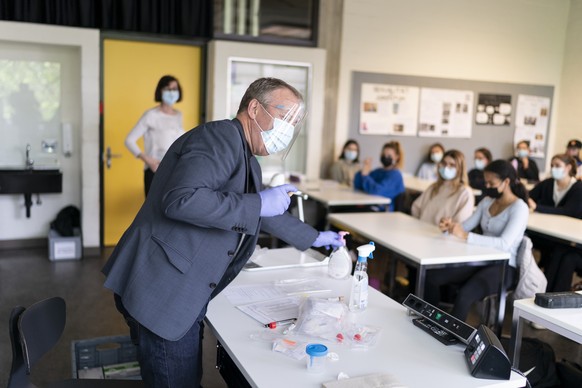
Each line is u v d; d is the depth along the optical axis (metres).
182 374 1.52
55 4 4.70
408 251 2.84
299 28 5.84
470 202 3.59
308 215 5.64
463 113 6.80
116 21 4.95
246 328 1.67
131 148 4.36
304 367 1.42
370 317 1.80
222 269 1.48
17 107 5.01
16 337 1.42
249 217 1.40
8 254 4.95
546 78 7.18
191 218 1.35
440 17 6.51
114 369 2.31
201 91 5.50
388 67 6.35
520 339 2.09
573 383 2.42
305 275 2.24
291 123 1.52
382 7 6.20
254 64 5.52
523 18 6.92
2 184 4.73
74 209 5.20
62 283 4.20
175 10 5.14
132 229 1.51
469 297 2.92
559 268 3.68
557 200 4.50
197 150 1.41
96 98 4.84
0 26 4.52
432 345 1.60
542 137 7.30
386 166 5.14
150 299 1.43
